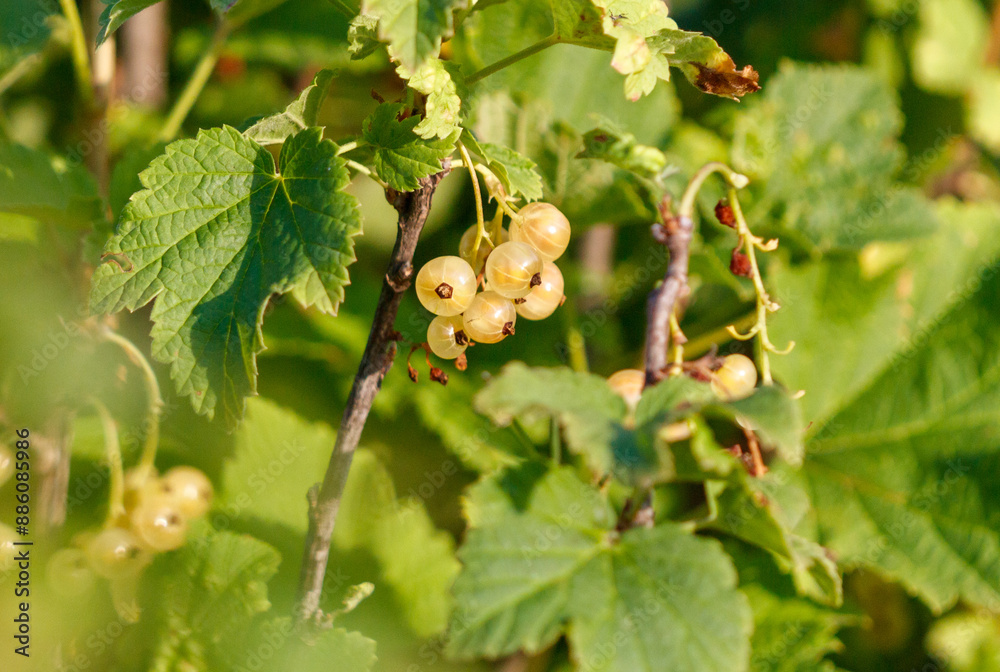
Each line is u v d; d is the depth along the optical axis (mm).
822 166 481
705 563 371
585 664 364
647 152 405
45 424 423
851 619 434
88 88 440
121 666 413
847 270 466
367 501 450
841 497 458
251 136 393
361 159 391
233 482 451
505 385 370
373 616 436
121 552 413
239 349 377
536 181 393
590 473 411
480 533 373
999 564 442
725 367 403
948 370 461
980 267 468
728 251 464
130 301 379
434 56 369
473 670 441
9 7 449
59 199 428
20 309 425
